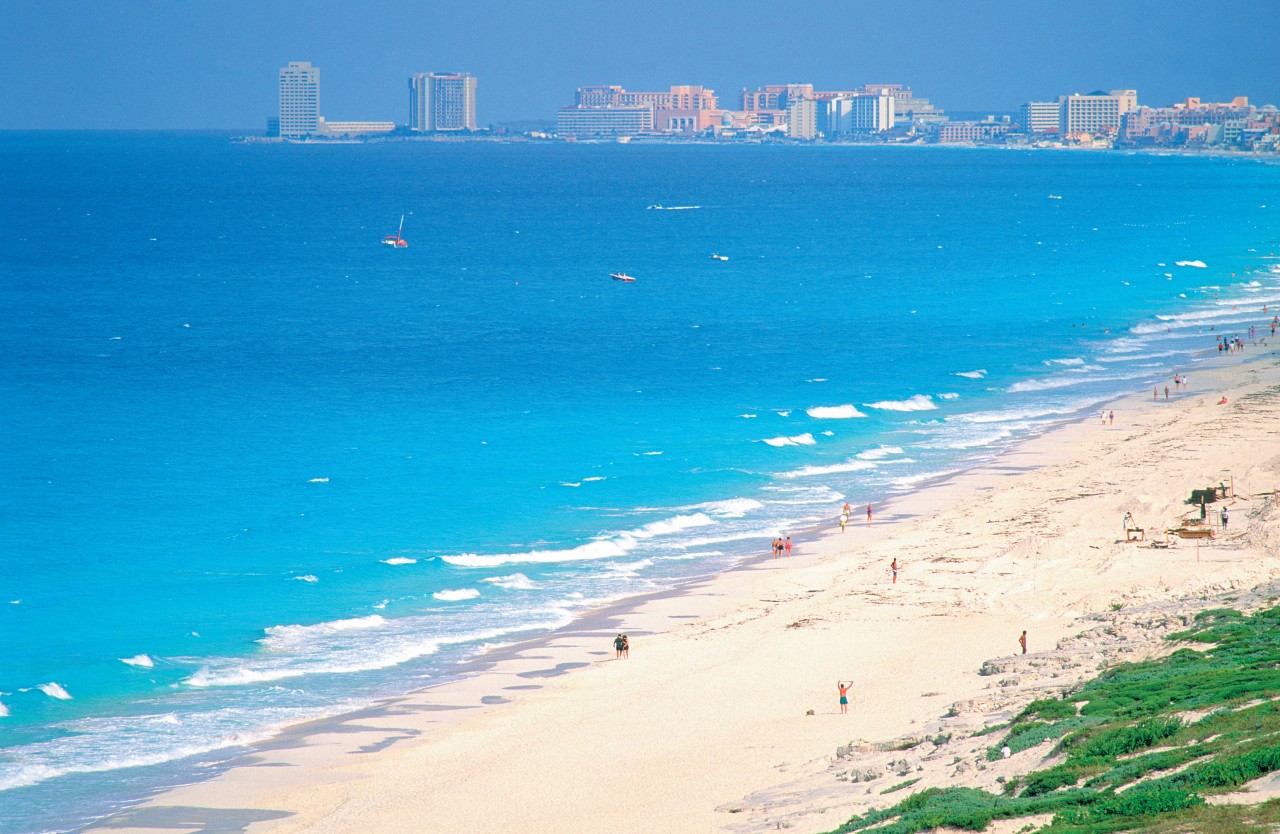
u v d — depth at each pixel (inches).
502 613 3292.3
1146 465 4338.1
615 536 3924.7
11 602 3324.3
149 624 3189.0
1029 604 3043.8
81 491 4345.5
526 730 2506.2
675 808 2021.4
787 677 2701.8
